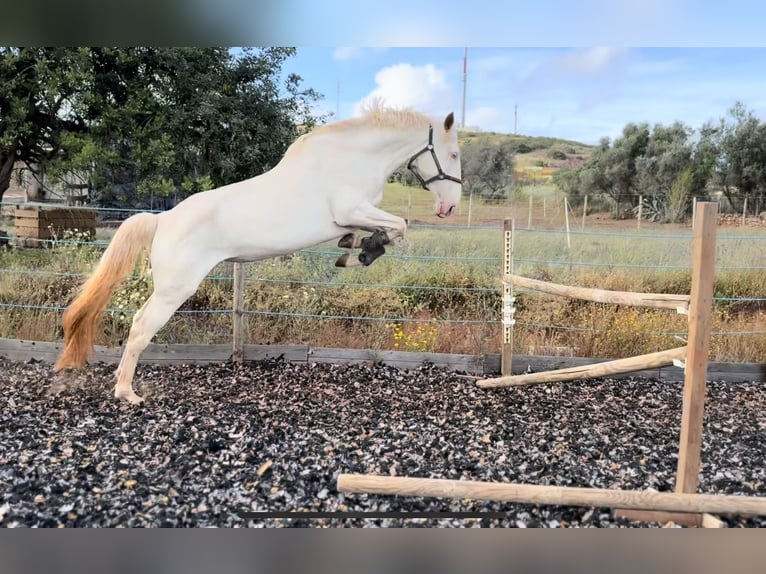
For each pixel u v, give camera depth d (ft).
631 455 9.53
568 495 6.91
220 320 15.33
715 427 11.15
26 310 14.73
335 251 15.87
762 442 10.36
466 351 15.29
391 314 15.81
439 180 11.39
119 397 11.36
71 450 9.14
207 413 10.95
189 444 9.50
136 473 8.41
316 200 10.82
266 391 12.35
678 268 16.65
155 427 10.18
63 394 11.73
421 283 16.35
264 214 10.71
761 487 8.42
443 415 11.31
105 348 13.84
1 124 15.38
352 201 10.80
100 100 15.24
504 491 6.97
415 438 10.08
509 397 12.55
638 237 17.98
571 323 15.87
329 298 15.72
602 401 12.51
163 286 10.81
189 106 15.75
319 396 12.17
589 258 17.85
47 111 15.69
